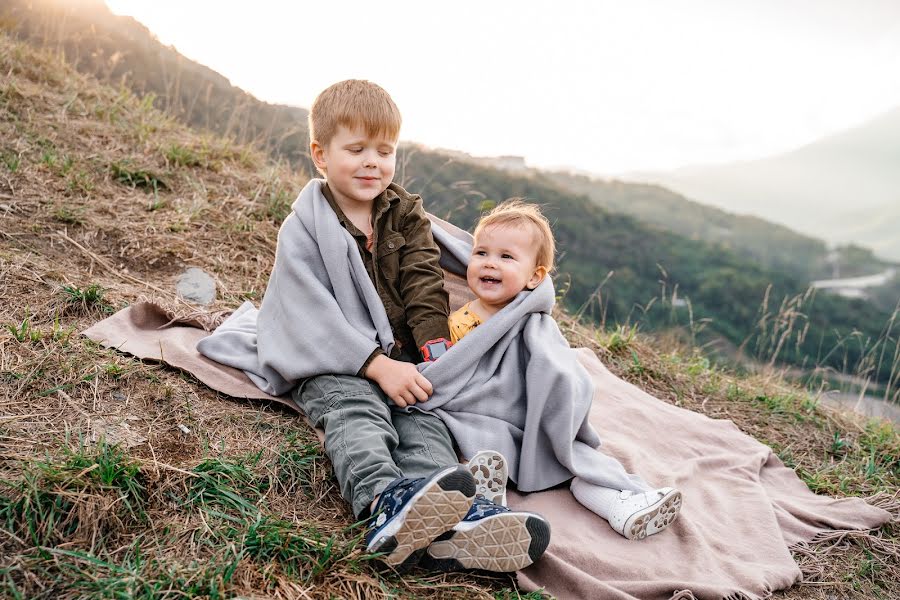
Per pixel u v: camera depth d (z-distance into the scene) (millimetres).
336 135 2498
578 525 2336
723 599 2068
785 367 4594
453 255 2916
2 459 1915
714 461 2988
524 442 2412
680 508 2449
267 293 2693
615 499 2354
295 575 1792
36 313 2793
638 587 2055
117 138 4812
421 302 2607
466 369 2477
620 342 4223
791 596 2287
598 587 2006
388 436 2168
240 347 2764
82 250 3436
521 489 2430
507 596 1938
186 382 2561
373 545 1820
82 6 6637
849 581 2424
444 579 1945
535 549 1930
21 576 1611
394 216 2734
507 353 2555
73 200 3848
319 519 2080
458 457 2455
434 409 2412
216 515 1942
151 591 1610
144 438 2201
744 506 2674
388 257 2676
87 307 2939
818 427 3803
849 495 3080
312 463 2283
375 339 2518
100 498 1830
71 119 4824
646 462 2852
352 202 2643
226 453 2242
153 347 2697
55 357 2441
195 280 3574
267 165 5391
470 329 2650
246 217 4312
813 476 3205
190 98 6152
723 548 2395
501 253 2572
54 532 1743
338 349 2395
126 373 2463
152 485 1969
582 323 4641
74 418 2193
